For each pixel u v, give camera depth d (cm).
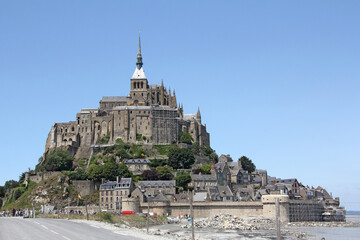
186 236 12612
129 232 10719
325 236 14700
